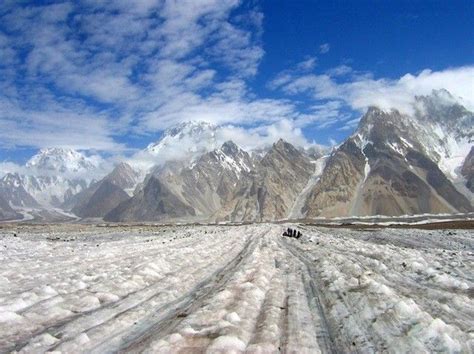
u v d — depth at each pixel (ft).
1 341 27.12
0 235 166.71
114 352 26.43
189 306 38.19
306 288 48.01
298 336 29.73
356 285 45.88
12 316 31.19
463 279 52.31
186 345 27.09
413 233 171.94
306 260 76.33
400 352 26.78
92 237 152.87
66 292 41.04
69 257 69.92
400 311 33.58
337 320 34.45
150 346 26.50
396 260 69.92
